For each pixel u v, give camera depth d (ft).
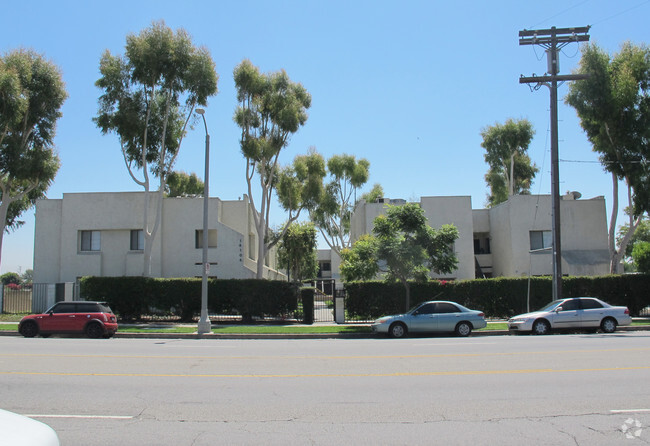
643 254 93.56
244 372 35.32
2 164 94.68
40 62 99.40
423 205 124.26
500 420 22.57
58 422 22.43
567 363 38.32
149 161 103.55
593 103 96.53
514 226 120.78
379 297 89.45
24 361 40.70
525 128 162.09
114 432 20.89
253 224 136.98
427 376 33.27
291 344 57.62
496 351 46.34
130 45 93.71
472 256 122.72
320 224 180.34
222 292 89.92
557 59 79.97
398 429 21.26
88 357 43.32
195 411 24.34
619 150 98.73
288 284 91.81
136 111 96.48
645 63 98.07
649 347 48.06
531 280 88.74
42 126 101.35
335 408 24.84
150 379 32.58
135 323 88.22
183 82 96.73
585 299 71.10
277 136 109.81
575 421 22.31
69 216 114.32
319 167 123.24
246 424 22.08
